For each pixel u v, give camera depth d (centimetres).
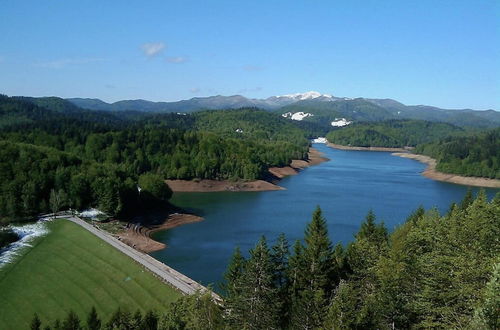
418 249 6328
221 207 17000
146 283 7950
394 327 4584
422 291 4703
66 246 10088
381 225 8225
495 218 5569
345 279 6281
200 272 9675
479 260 4494
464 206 10175
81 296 7806
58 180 13500
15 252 9669
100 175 14400
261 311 5156
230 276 6172
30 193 12688
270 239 12425
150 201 15350
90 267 8825
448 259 4625
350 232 13075
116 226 12800
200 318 5272
